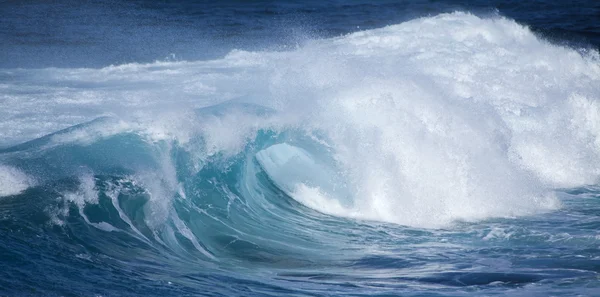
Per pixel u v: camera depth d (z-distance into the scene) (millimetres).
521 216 40500
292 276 29688
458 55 67688
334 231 37875
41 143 35906
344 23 110188
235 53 76188
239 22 111438
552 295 25953
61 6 127500
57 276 25484
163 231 33219
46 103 52500
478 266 31016
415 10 126938
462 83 56188
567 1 138250
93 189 32750
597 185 48406
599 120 57125
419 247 35062
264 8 130750
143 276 26844
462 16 85375
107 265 27719
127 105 52219
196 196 37062
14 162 33625
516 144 51875
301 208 41344
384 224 39219
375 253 34125
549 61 68250
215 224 36406
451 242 35844
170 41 90312
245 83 60500
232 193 39312
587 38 93438
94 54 79625
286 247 34938
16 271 25328
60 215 30875
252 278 28625
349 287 27625
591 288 26875
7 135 43781
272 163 43875
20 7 124812
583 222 39062
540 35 86000
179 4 136000
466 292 26703
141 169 35000
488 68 63094
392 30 83000
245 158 41312
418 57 66188
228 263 31703
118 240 30891
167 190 35219
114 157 35344
